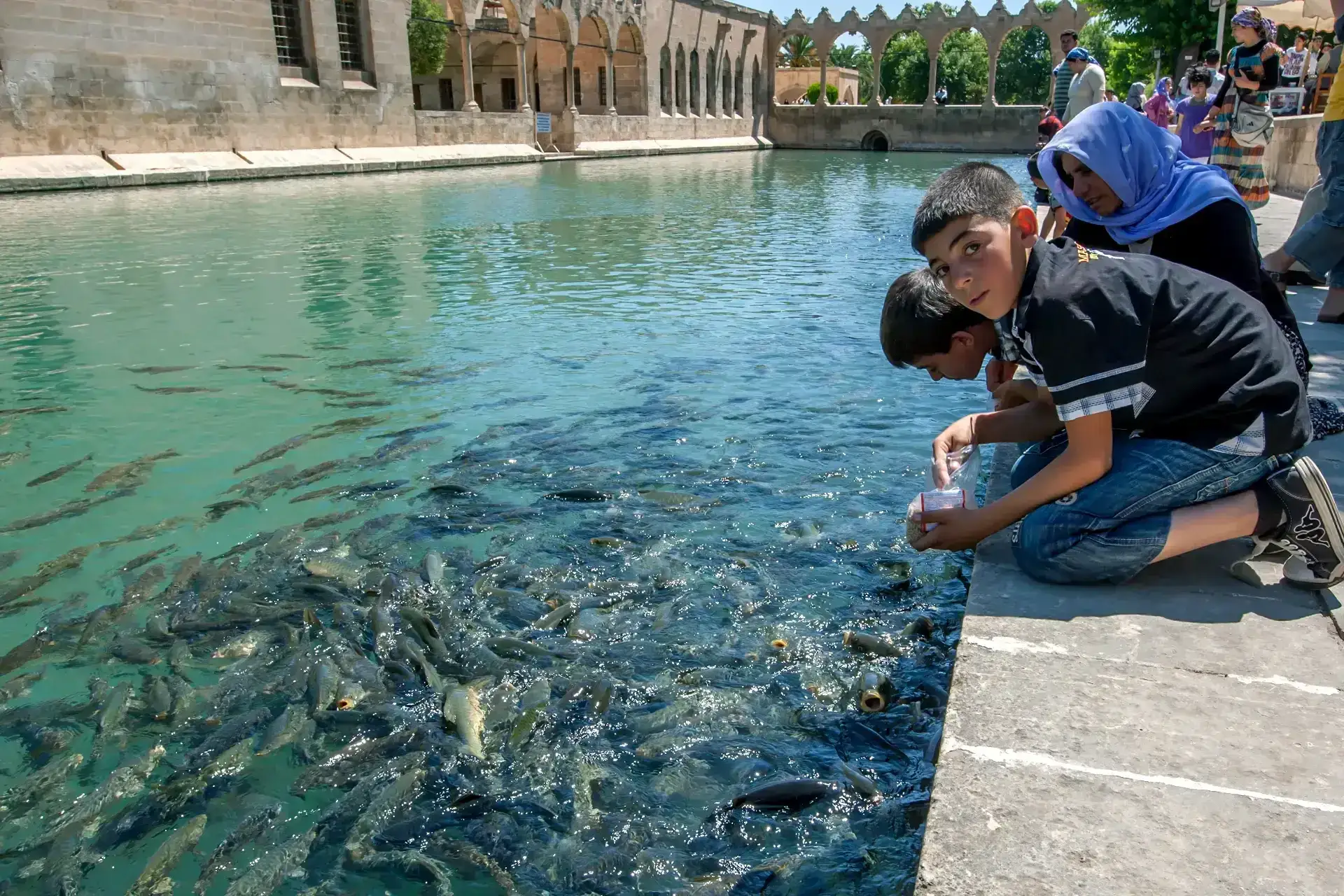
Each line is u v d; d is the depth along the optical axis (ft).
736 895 8.24
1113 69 185.06
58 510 16.35
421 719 10.80
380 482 17.42
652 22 165.07
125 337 28.17
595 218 59.26
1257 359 8.98
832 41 197.57
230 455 18.81
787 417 20.54
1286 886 5.80
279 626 12.73
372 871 8.68
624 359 25.53
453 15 125.18
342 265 40.83
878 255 43.98
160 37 84.02
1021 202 9.09
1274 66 28.63
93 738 10.54
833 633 12.35
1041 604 9.27
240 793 9.66
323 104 101.55
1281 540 9.34
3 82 72.43
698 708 10.87
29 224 53.11
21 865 8.86
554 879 8.54
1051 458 10.48
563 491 16.92
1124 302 8.72
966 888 5.93
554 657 11.94
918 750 10.02
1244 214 13.05
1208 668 8.07
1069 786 6.72
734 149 189.57
